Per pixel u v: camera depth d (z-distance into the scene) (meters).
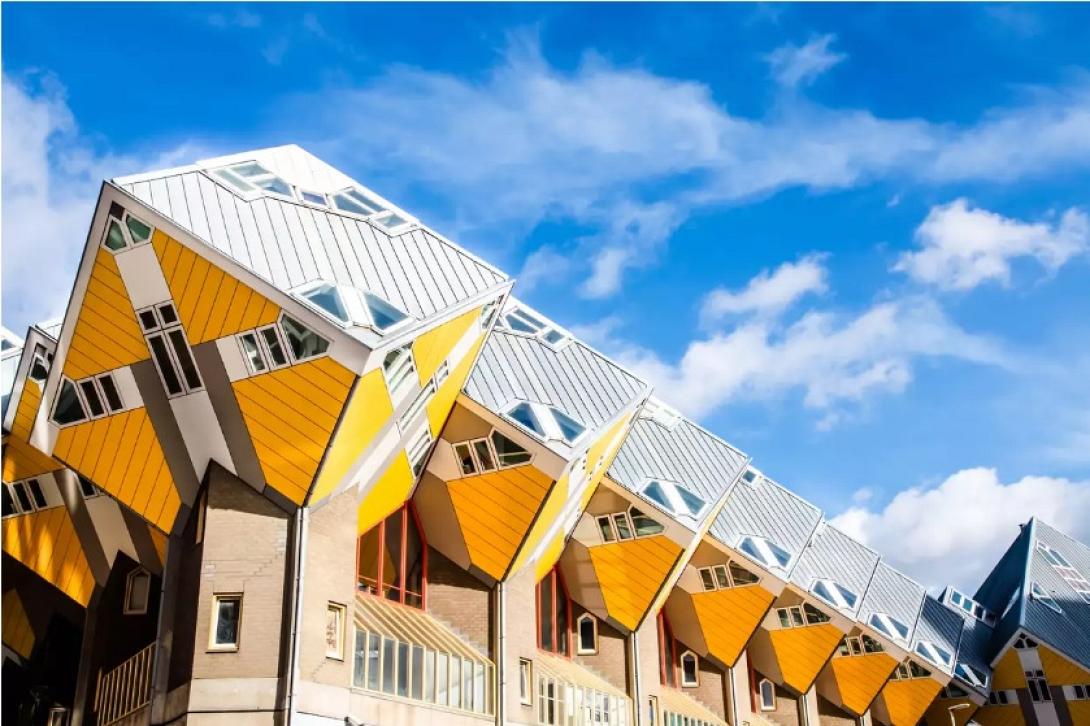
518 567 30.77
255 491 22.56
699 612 43.38
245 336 21.66
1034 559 70.06
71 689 29.55
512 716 29.42
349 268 23.47
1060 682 61.72
